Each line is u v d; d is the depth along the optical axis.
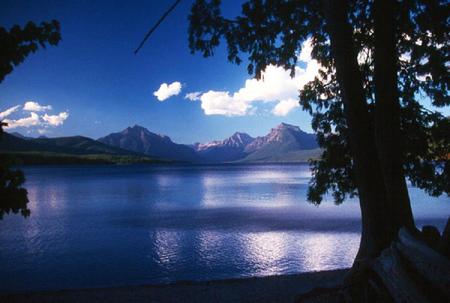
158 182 117.75
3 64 4.88
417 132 10.24
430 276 3.70
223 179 135.88
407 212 6.83
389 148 6.99
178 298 10.41
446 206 45.69
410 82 10.86
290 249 23.33
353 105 6.63
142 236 29.62
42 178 143.25
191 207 51.16
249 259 21.11
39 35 5.04
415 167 10.64
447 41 10.38
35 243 27.44
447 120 10.31
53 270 19.59
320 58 11.81
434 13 9.27
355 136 6.63
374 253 6.25
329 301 6.56
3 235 31.16
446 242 4.40
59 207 53.62
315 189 12.27
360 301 5.69
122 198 66.75
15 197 4.75
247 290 10.80
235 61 10.20
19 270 19.67
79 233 31.83
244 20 9.73
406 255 4.17
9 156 4.76
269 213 42.56
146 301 10.13
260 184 103.75
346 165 11.70
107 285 16.67
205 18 9.54
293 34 10.38
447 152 10.48
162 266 20.14
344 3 6.69
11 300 10.38
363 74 9.74
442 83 10.53
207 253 22.92
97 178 144.38
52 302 10.03
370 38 9.67
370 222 6.45
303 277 12.02
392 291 4.26
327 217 38.12
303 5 9.95
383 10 7.07
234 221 37.03
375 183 6.50
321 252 22.34
